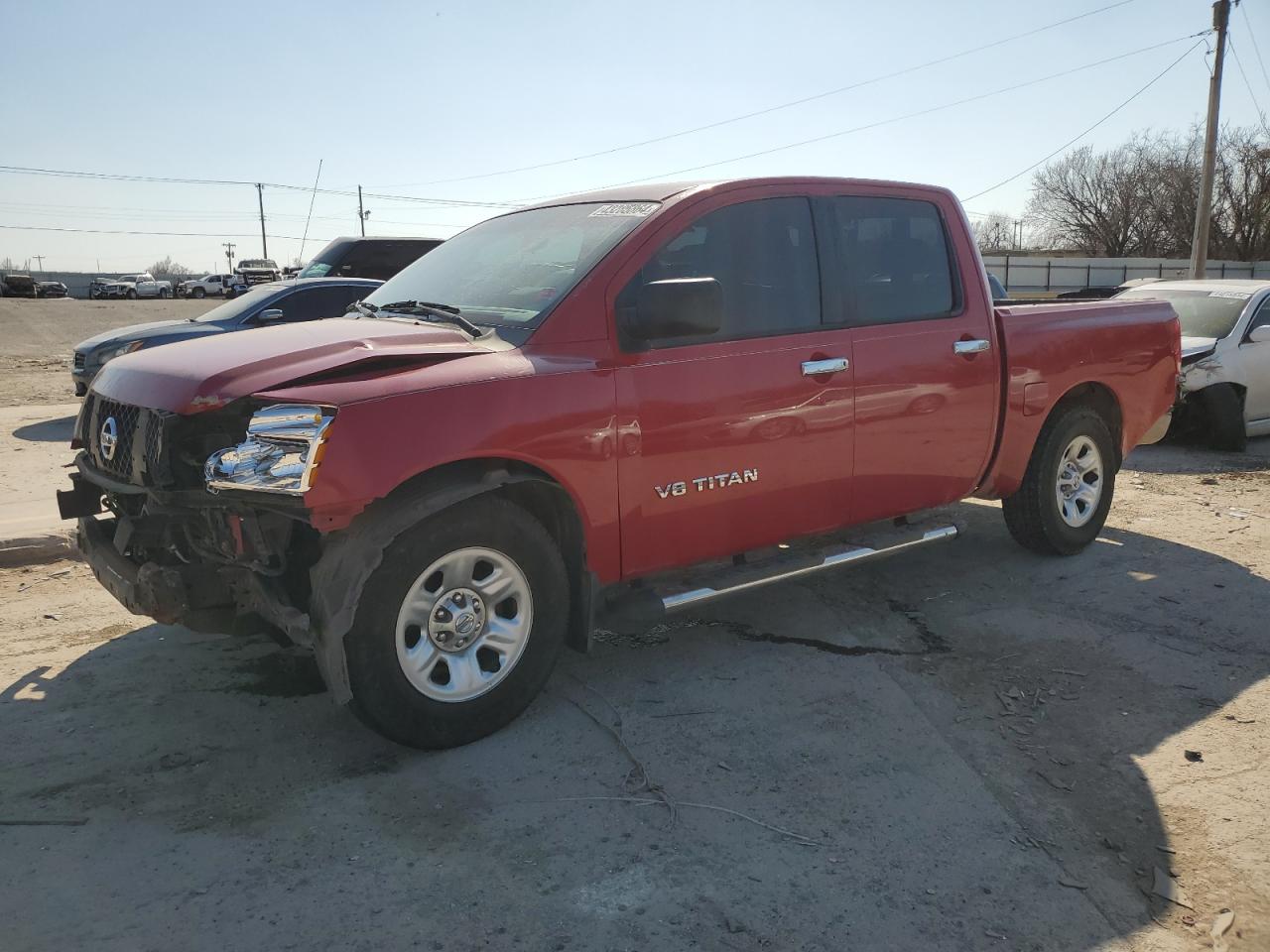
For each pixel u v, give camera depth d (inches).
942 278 192.1
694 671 166.6
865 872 111.6
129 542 145.1
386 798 125.6
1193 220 2251.5
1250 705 154.6
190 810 122.6
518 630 141.5
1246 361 374.9
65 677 161.9
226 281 2295.8
